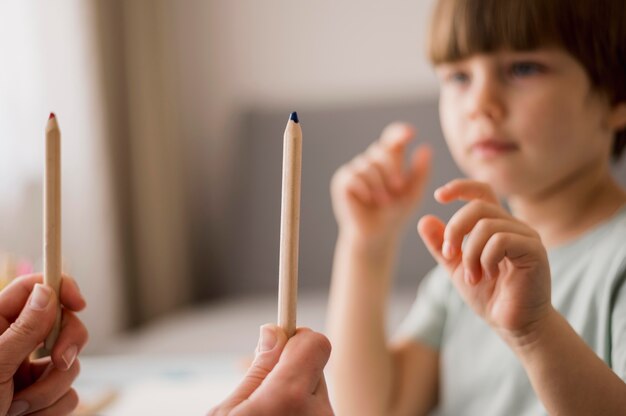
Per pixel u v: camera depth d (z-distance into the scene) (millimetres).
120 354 1333
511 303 520
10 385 486
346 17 2078
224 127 2170
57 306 494
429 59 727
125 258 1782
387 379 786
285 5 2117
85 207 1589
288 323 457
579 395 522
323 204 1927
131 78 1796
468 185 586
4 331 508
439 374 812
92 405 702
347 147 1956
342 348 788
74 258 1555
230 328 1473
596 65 659
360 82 2076
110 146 1711
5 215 1369
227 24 2154
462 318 785
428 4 2016
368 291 789
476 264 528
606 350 630
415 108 1943
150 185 1853
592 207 688
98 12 1675
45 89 1476
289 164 434
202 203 2193
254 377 446
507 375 718
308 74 2113
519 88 663
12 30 1395
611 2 661
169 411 702
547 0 648
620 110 679
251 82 2148
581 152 669
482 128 669
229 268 1996
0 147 1362
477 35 665
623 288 627
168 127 1983
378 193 777
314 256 1903
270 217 1984
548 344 521
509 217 545
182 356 1289
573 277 668
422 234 571
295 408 431
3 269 706
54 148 470
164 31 2006
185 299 2039
